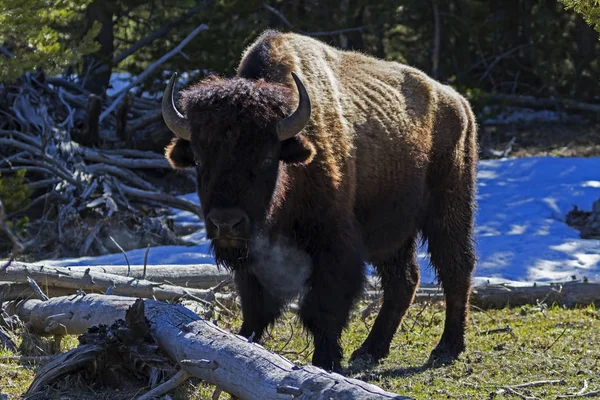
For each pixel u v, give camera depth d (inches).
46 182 1409.9
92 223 1253.1
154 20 2049.7
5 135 1569.9
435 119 781.3
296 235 614.2
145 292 799.1
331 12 2146.9
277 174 572.4
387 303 765.9
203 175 556.7
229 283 892.0
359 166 683.4
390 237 736.3
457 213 791.7
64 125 1571.1
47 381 563.5
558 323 843.4
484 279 978.1
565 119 2340.1
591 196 1460.4
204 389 587.8
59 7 1122.7
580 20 2298.2
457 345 748.0
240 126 546.6
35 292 738.8
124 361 567.2
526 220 1342.3
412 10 2247.8
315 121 620.4
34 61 1077.1
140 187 1514.5
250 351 503.5
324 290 609.9
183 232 1362.0
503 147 2020.2
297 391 449.1
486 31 2263.8
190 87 604.1
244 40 1931.6
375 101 722.2
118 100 1691.7
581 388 626.2
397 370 692.7
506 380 654.5
